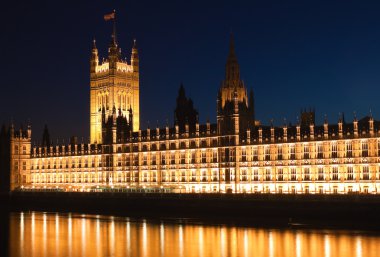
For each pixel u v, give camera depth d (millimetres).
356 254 106750
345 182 176500
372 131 172250
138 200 193625
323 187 180625
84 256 110000
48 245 123125
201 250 114500
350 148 176375
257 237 129375
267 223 154625
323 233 133500
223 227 149000
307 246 115938
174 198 182375
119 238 132000
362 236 127938
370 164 172000
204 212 173750
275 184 191375
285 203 155000
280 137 191375
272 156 192625
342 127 179125
